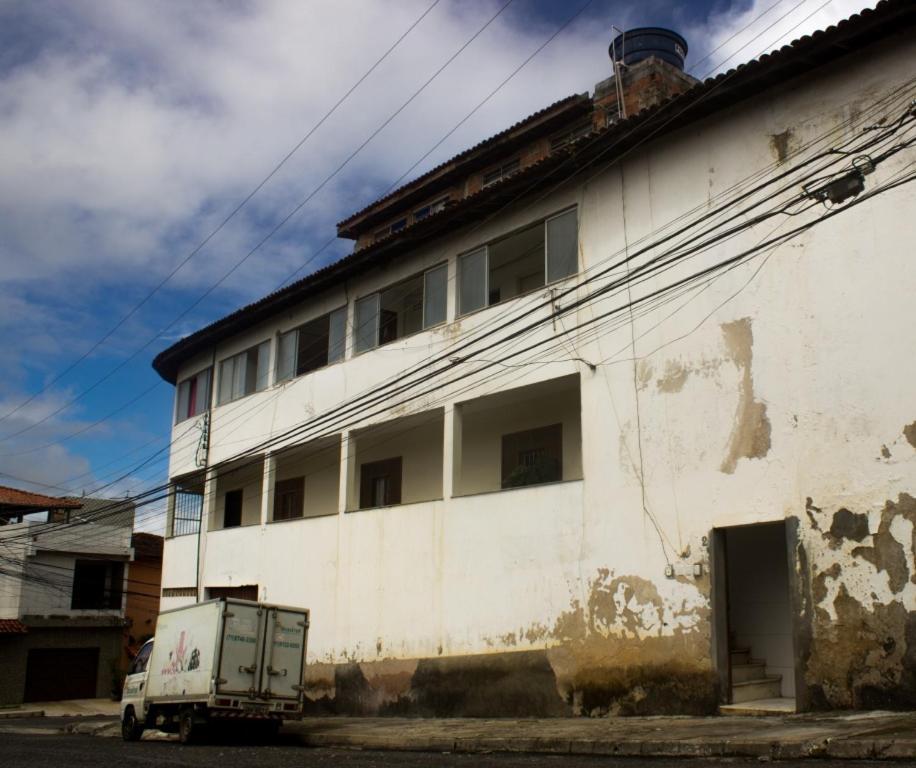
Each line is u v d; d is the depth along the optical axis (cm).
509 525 1691
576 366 1636
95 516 3600
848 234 1313
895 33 1310
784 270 1375
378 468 2317
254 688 1568
